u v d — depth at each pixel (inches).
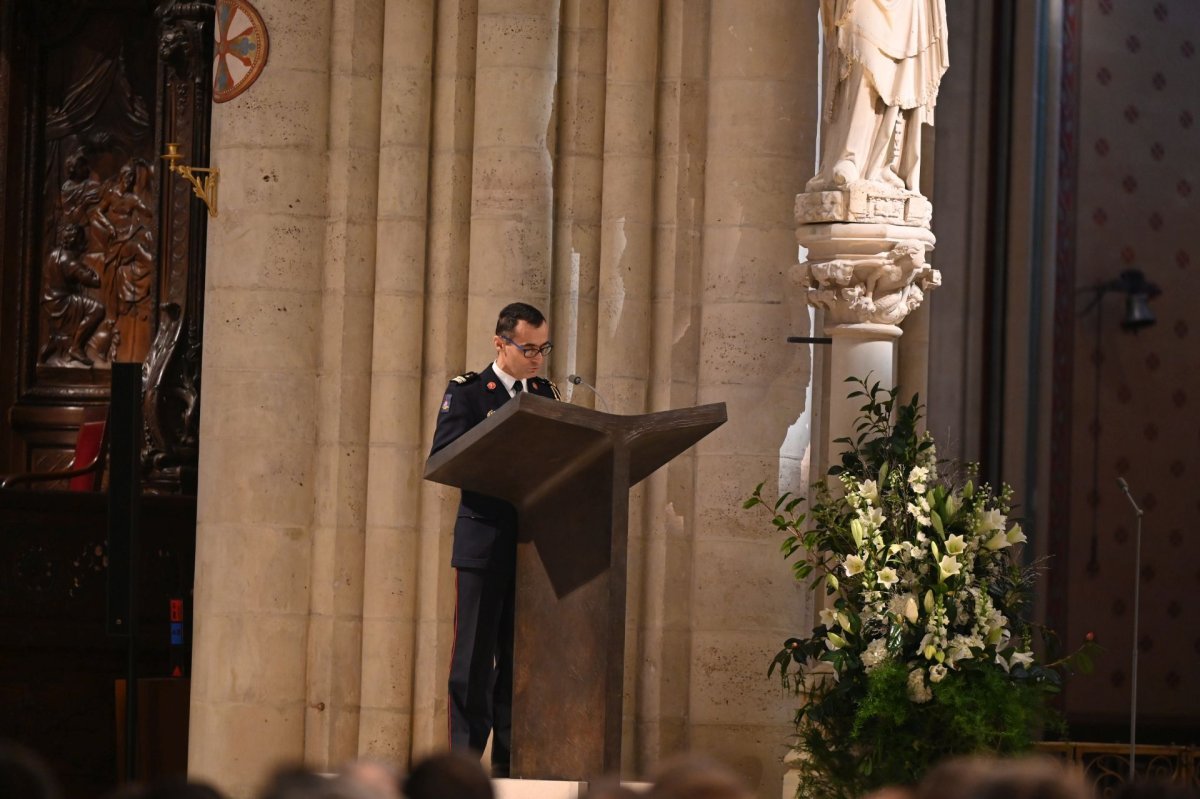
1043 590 782.5
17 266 944.9
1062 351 791.1
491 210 690.2
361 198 709.9
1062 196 792.3
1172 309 800.9
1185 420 800.9
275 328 703.7
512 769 514.6
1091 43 797.9
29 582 823.1
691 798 225.0
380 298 703.7
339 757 694.5
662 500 680.4
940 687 530.0
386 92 706.2
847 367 628.1
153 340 904.9
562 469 506.9
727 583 669.3
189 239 904.3
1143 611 794.8
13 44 940.6
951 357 783.7
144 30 944.9
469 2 705.6
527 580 520.7
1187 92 806.5
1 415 941.2
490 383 584.4
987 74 788.0
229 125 714.2
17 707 826.2
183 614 804.6
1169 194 802.8
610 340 689.0
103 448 863.1
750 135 676.7
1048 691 559.8
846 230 613.3
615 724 491.5
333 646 696.4
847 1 618.8
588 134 700.0
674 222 688.4
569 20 702.5
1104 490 792.3
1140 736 789.9
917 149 625.9
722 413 499.8
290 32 709.9
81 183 947.3
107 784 824.3
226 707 695.7
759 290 673.6
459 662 579.2
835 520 577.9
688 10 693.9
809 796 559.8
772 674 663.1
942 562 542.3
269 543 698.2
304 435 705.6
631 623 680.4
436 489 693.3
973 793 217.3
